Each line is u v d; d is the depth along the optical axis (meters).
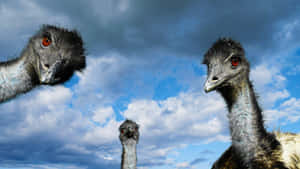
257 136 1.73
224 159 1.84
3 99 1.80
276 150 1.72
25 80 1.83
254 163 1.71
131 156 2.66
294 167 1.71
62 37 1.88
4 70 1.80
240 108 1.76
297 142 1.76
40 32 1.88
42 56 1.84
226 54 1.80
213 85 1.79
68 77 1.93
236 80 1.78
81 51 1.95
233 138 1.76
